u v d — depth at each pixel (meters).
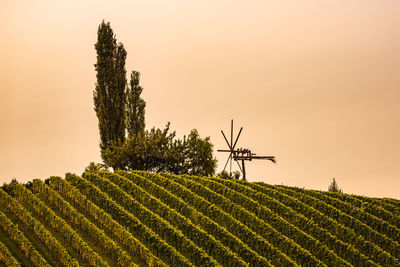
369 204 73.69
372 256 62.03
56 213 68.44
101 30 100.00
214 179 82.75
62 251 56.88
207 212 69.81
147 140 95.56
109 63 99.25
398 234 66.50
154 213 69.56
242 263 58.09
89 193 72.56
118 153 94.88
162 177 79.62
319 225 68.69
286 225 66.25
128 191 74.69
